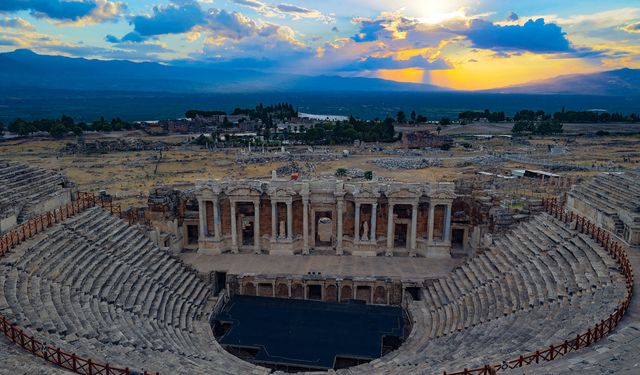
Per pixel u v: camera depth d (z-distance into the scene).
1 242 39.34
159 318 41.66
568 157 150.62
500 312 39.25
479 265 48.94
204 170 129.12
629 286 32.97
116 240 48.78
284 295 53.16
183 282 49.91
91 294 39.22
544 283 39.78
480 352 31.09
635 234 44.38
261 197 60.78
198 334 42.50
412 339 41.41
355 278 51.91
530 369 23.55
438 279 51.38
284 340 43.12
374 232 59.88
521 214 54.00
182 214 63.53
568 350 26.06
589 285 36.25
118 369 24.72
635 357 23.28
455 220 61.28
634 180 53.91
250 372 34.91
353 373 34.31
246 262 57.53
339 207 59.38
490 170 125.75
